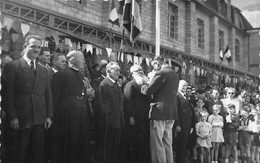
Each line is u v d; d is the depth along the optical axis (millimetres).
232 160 8141
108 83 5605
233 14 19594
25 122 4191
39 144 4367
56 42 7484
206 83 13938
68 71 4918
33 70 4430
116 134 5605
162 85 5762
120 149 6215
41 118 4363
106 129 5434
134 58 9523
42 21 7887
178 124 6484
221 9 18422
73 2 9133
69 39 7773
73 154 4746
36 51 4441
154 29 12609
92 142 6016
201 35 16812
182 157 6750
